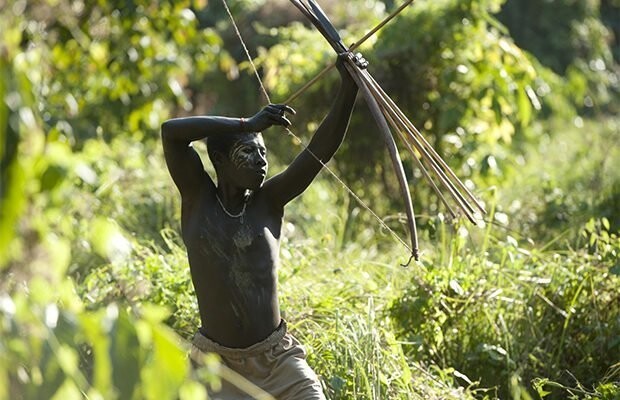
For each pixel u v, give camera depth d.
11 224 3.68
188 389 3.99
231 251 7.21
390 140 7.17
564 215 13.27
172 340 3.88
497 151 14.80
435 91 14.61
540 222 13.35
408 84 14.66
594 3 32.25
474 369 9.55
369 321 8.70
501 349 9.27
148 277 9.16
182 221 7.38
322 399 7.12
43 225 3.97
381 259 11.98
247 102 21.17
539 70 18.34
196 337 7.29
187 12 14.02
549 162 20.66
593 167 17.73
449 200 13.84
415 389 8.68
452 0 14.52
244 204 7.37
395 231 13.38
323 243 11.52
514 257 10.38
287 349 7.25
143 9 13.59
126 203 12.88
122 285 8.88
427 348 9.55
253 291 7.21
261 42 20.70
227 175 7.26
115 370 3.91
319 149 7.47
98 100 16.31
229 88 21.19
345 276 10.43
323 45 15.18
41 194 3.93
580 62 30.59
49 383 3.95
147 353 3.93
